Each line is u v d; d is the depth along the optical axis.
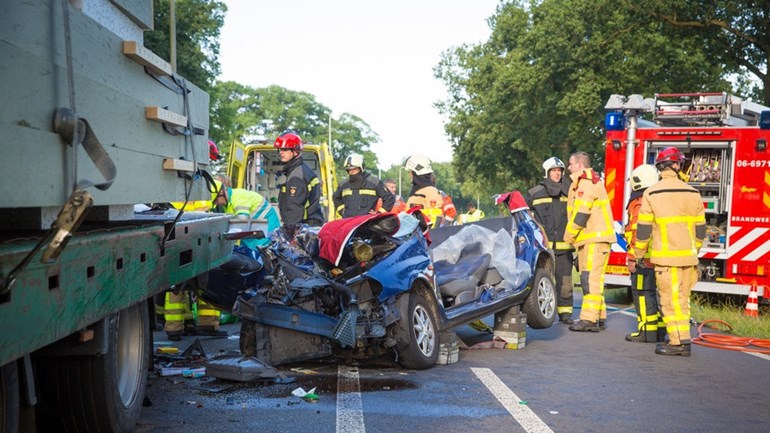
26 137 3.02
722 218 12.74
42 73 3.16
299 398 5.93
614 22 29.56
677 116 12.82
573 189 10.12
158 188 4.73
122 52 4.12
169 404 5.65
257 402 5.77
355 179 12.26
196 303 8.98
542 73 34.94
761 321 10.95
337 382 6.57
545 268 9.92
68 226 2.92
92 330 4.07
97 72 3.77
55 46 3.29
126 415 4.73
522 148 43.09
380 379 6.73
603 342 9.17
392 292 6.79
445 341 7.59
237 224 8.12
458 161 52.53
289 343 6.83
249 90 113.69
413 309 7.10
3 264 2.82
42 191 3.15
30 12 3.07
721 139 12.34
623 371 7.39
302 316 6.67
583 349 8.64
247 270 7.65
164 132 4.85
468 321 7.91
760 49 22.77
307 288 6.62
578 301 13.62
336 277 6.80
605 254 10.01
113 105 3.98
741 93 29.48
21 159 2.98
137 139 4.35
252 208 9.70
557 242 10.77
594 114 34.00
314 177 10.16
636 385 6.74
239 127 104.00
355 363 7.49
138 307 5.04
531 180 50.06
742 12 22.50
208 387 6.23
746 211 12.20
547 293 9.71
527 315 9.42
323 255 6.80
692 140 12.50
